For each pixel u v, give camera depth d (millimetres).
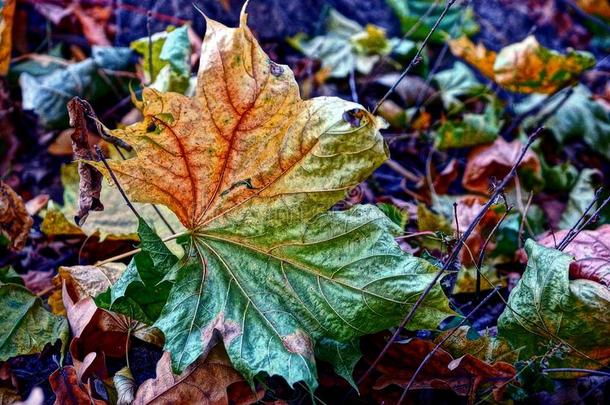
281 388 376
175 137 333
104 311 378
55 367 399
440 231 438
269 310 348
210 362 354
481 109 593
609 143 570
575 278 385
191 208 355
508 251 471
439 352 361
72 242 471
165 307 342
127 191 343
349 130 336
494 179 374
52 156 537
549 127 576
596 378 405
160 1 592
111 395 368
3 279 405
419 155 563
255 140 341
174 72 484
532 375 383
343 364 350
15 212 427
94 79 549
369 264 349
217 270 355
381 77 597
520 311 373
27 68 570
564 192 541
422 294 337
